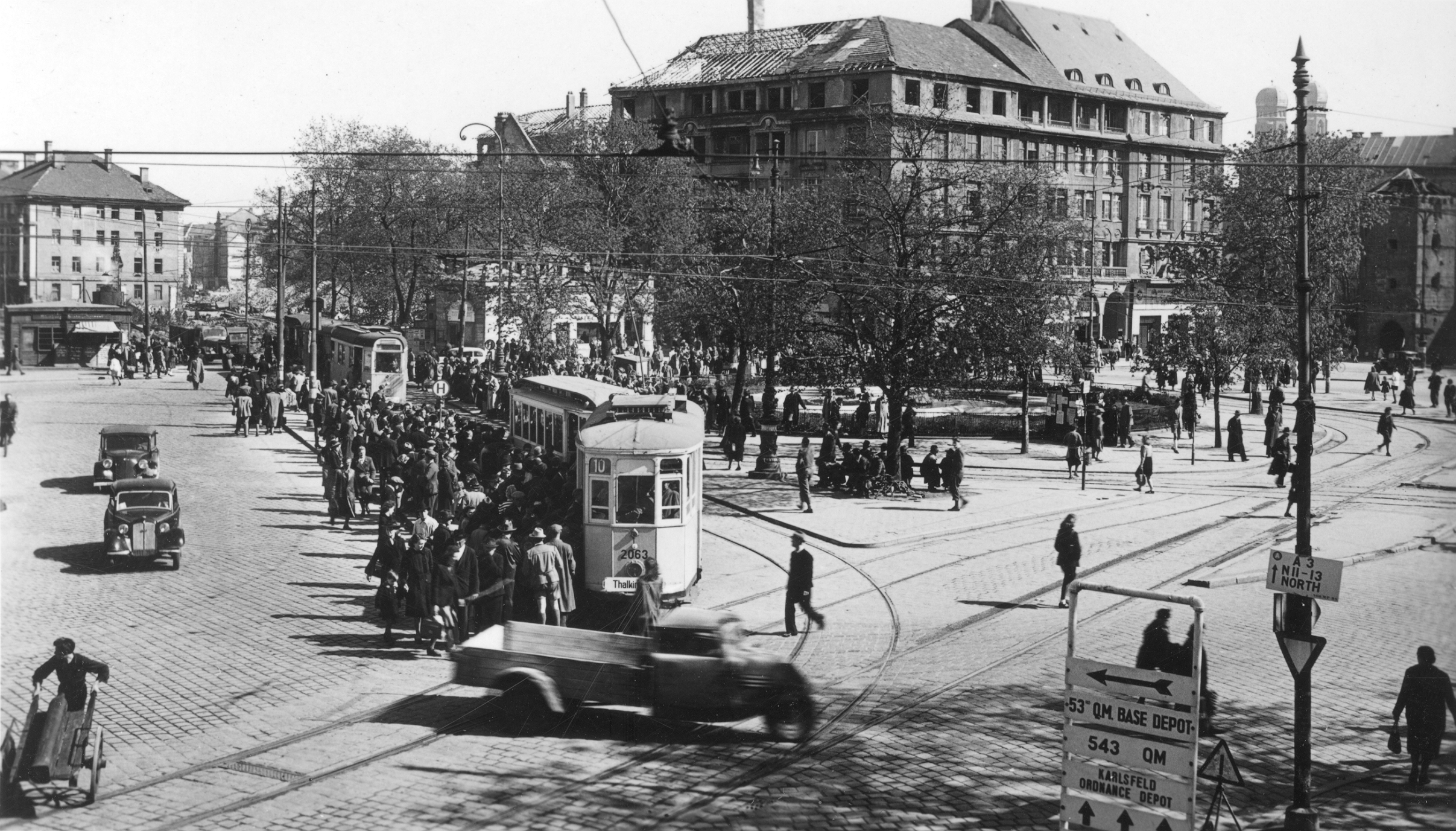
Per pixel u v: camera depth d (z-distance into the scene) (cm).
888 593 2528
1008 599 2467
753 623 2294
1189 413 4928
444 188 7569
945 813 1367
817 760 1545
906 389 3741
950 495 3766
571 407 3266
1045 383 6194
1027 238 3625
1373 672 1934
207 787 1429
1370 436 5203
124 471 3472
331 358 6341
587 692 1652
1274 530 3181
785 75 9712
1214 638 2147
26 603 2270
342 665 1944
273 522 3133
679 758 1552
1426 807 1403
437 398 5903
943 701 1791
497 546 2091
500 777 1470
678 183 6556
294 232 7638
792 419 5166
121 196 8238
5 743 1365
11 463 3841
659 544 2380
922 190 3669
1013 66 9881
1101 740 1174
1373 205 4947
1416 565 2762
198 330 8106
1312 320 5150
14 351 6531
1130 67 10794
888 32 9650
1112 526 3256
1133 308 10050
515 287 6344
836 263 3812
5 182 6194
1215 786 1470
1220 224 5628
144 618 2197
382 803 1383
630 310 6550
